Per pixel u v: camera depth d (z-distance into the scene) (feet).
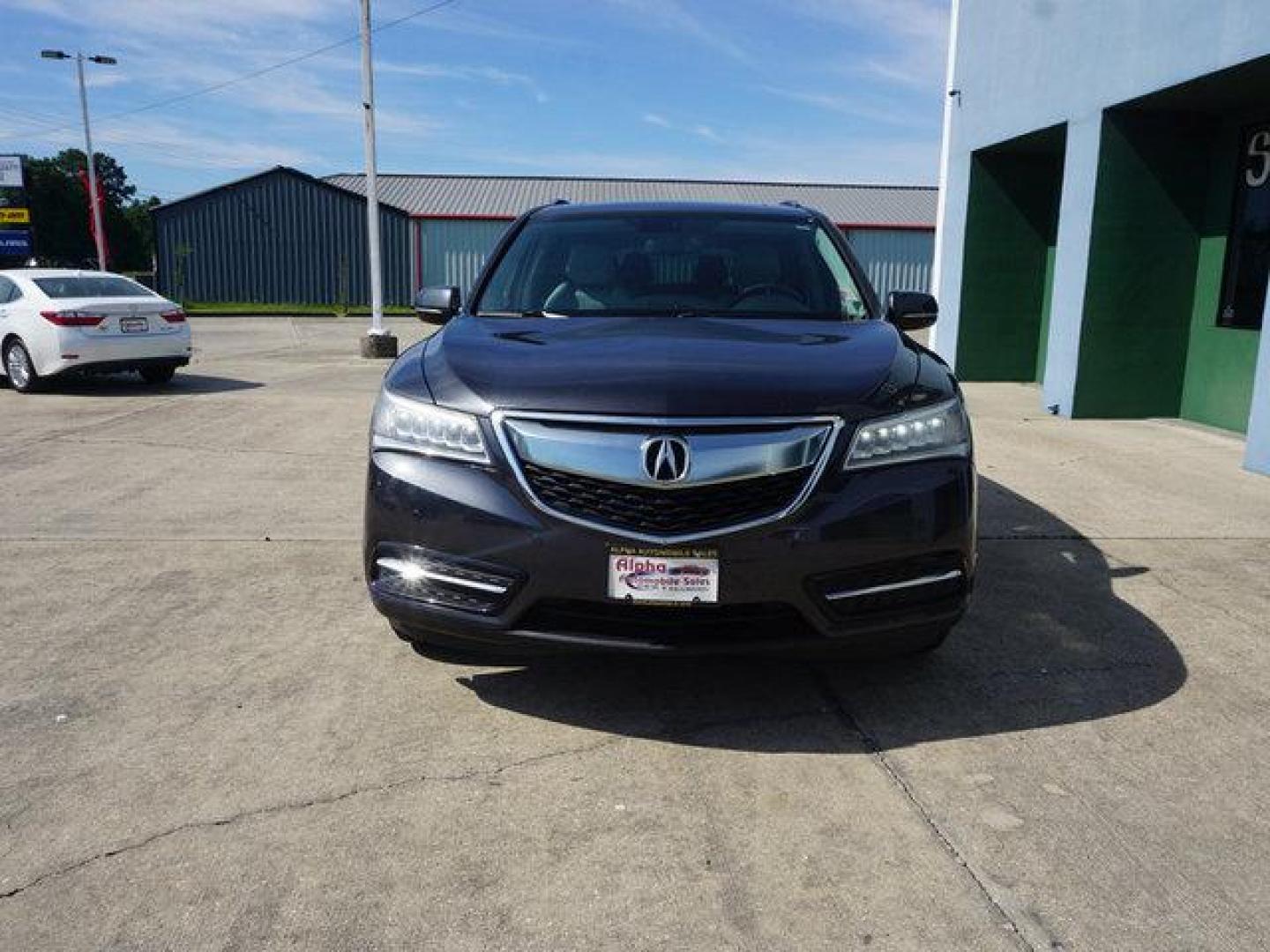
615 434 9.55
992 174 39.55
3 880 7.94
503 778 9.55
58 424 29.32
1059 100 32.58
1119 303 31.24
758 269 14.11
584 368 10.26
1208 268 30.76
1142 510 19.88
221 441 26.68
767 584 9.53
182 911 7.60
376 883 7.97
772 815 8.97
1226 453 26.08
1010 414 32.58
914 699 11.29
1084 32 31.07
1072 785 9.52
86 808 8.95
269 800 9.12
